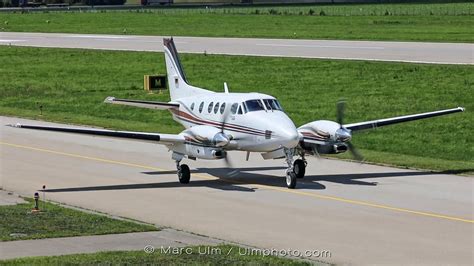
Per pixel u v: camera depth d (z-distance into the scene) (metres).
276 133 85.75
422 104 153.62
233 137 89.81
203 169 100.81
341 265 60.81
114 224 72.88
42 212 77.81
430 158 108.62
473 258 62.31
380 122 95.88
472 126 133.25
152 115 152.12
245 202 82.62
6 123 143.12
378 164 103.75
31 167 103.88
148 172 99.81
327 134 87.44
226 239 68.31
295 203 81.81
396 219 74.81
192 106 97.25
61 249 64.06
